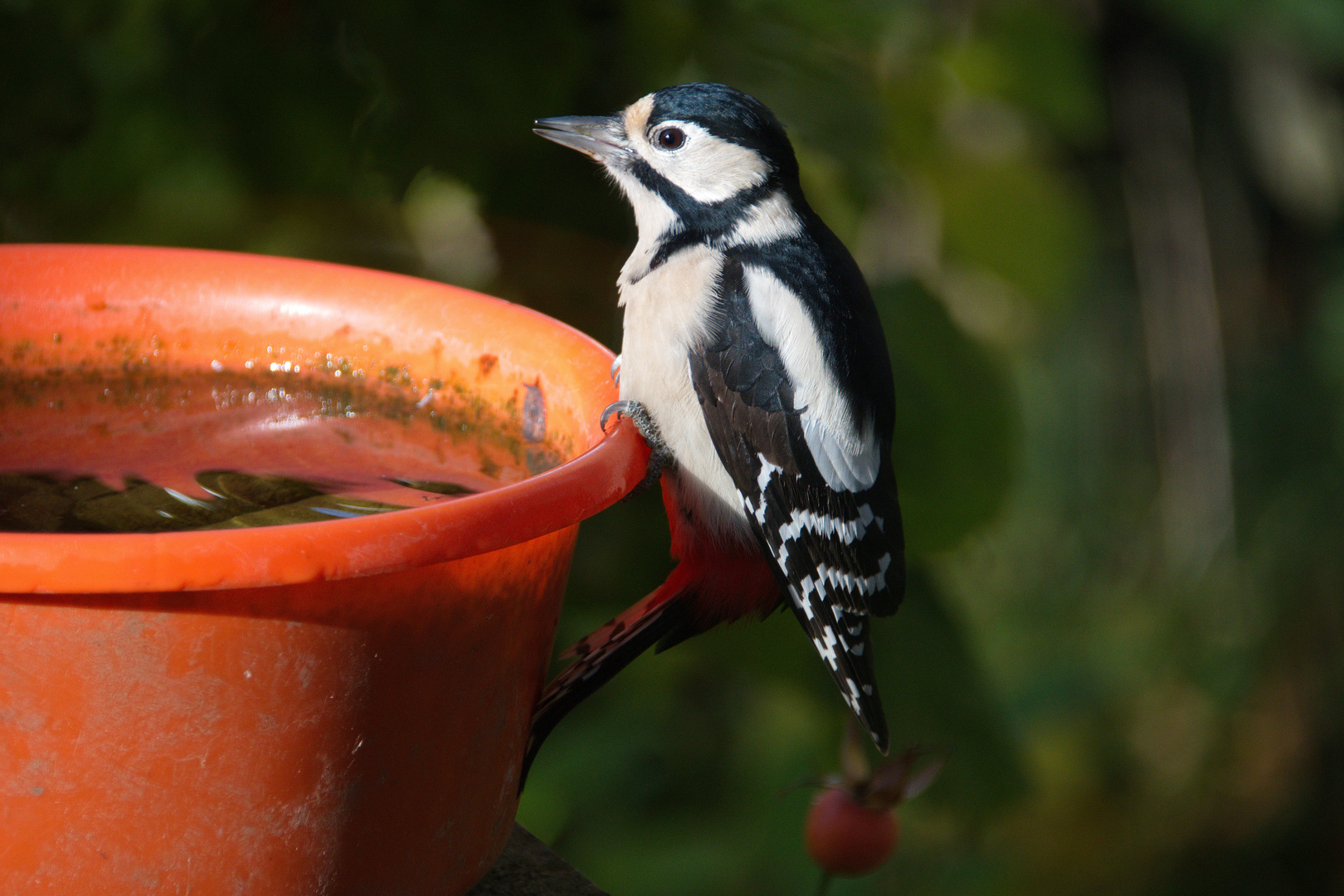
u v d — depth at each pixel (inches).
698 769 439.5
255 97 275.9
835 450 228.4
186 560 113.0
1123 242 490.3
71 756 120.8
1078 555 500.7
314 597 121.8
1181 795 530.0
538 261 299.1
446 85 262.8
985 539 344.5
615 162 246.4
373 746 132.6
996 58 355.6
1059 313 439.2
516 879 177.3
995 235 359.3
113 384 187.2
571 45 265.9
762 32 297.4
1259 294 508.4
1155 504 497.7
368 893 138.7
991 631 510.3
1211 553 498.3
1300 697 511.8
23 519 151.9
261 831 129.0
